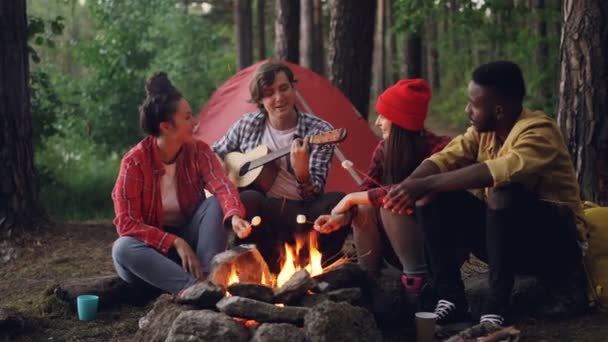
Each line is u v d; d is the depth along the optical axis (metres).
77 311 4.37
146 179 4.19
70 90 10.98
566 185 3.86
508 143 3.75
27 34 6.61
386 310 3.88
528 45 12.44
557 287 4.09
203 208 4.29
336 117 7.22
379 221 4.15
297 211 4.45
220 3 23.48
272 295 3.54
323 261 4.44
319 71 17.91
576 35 5.45
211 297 3.53
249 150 4.73
